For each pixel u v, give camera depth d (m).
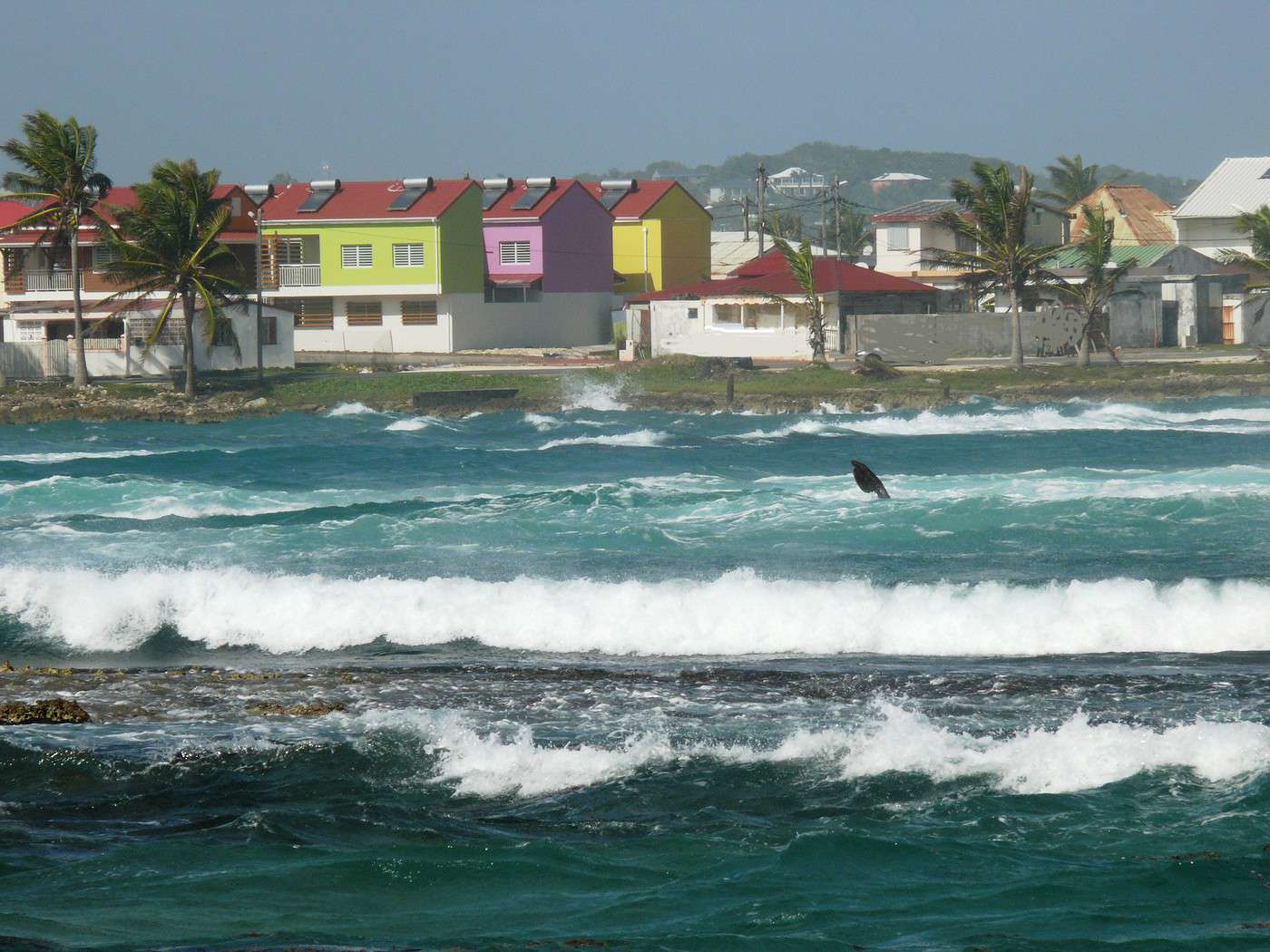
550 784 28.38
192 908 22.80
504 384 131.25
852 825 26.00
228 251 134.50
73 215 134.50
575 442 99.25
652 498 63.16
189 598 44.72
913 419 112.06
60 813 27.27
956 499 59.62
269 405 126.00
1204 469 71.88
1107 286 136.75
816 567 48.47
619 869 24.34
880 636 41.34
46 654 41.94
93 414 123.12
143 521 59.66
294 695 35.12
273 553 52.44
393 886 23.77
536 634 42.34
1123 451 90.19
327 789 28.33
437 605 43.88
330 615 43.75
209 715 33.34
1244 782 27.28
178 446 106.25
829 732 30.53
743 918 22.23
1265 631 40.56
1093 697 33.47
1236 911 22.11
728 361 135.50
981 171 135.88
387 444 104.19
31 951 20.84
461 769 29.25
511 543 53.94
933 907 22.48
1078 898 22.70
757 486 67.94
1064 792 27.19
